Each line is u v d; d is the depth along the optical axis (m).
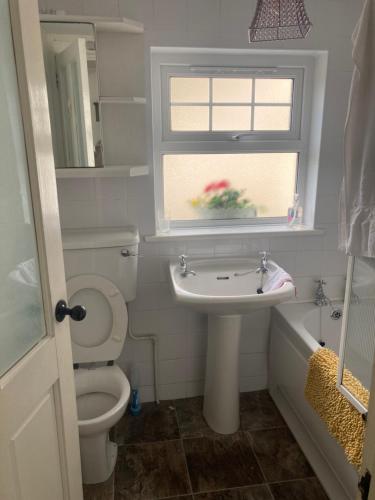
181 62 1.95
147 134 1.92
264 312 2.26
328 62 1.95
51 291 1.06
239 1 1.81
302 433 1.98
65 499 1.22
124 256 1.82
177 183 2.14
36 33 0.95
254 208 2.25
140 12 1.77
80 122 1.78
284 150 2.16
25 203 0.98
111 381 1.87
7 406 0.89
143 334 2.20
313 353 1.71
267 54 2.00
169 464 1.86
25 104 0.93
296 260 2.21
